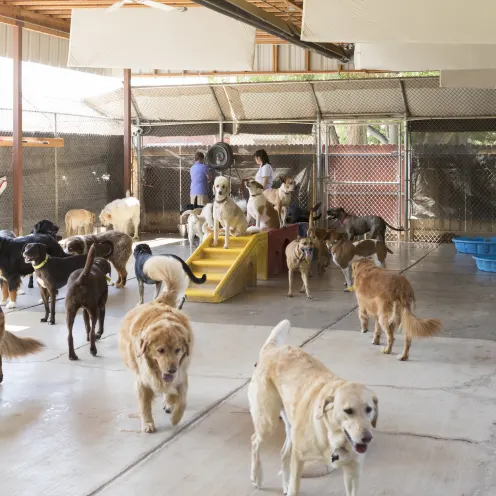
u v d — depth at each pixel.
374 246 10.07
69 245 9.30
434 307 8.97
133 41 10.34
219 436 4.93
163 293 5.57
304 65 15.98
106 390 5.92
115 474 4.30
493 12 7.84
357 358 6.92
